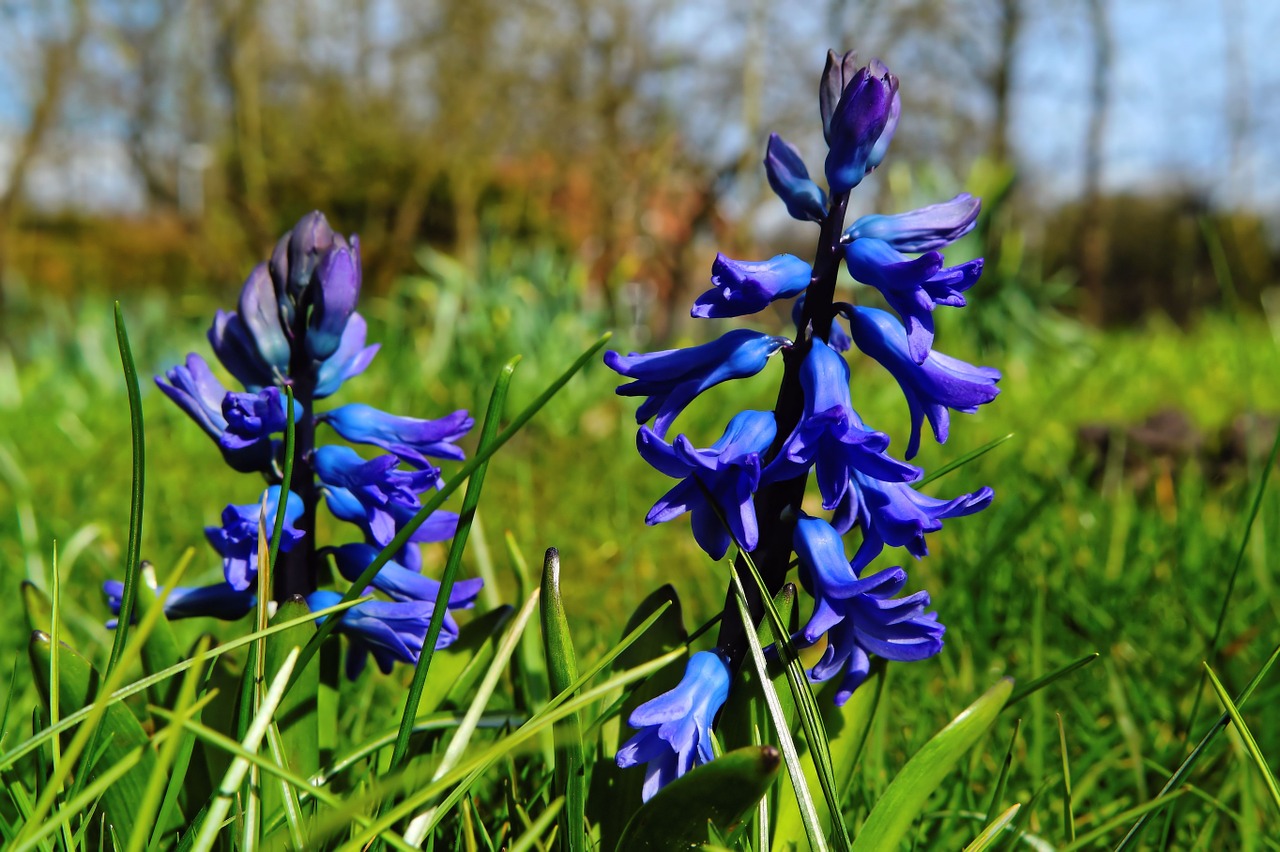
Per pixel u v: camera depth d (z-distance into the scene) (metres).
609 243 3.78
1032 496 0.93
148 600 0.48
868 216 0.45
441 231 4.92
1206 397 1.85
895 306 0.44
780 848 0.46
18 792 0.44
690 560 0.94
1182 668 0.64
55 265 6.49
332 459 0.47
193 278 5.80
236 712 0.45
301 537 0.47
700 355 0.44
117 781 0.44
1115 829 0.52
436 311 2.04
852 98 0.44
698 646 0.67
